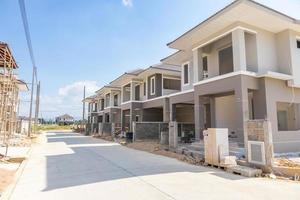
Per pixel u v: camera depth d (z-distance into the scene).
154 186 6.07
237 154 9.32
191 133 18.16
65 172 8.02
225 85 11.42
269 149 7.52
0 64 13.39
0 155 11.15
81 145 17.84
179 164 9.43
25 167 8.97
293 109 12.67
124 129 26.44
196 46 13.76
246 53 12.05
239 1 9.66
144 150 14.45
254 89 11.05
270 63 12.00
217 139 8.66
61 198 5.25
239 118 10.53
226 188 5.86
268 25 11.66
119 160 10.48
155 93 22.05
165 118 19.70
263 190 5.70
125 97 27.42
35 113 32.88
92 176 7.34
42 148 15.57
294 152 11.23
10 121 15.69
